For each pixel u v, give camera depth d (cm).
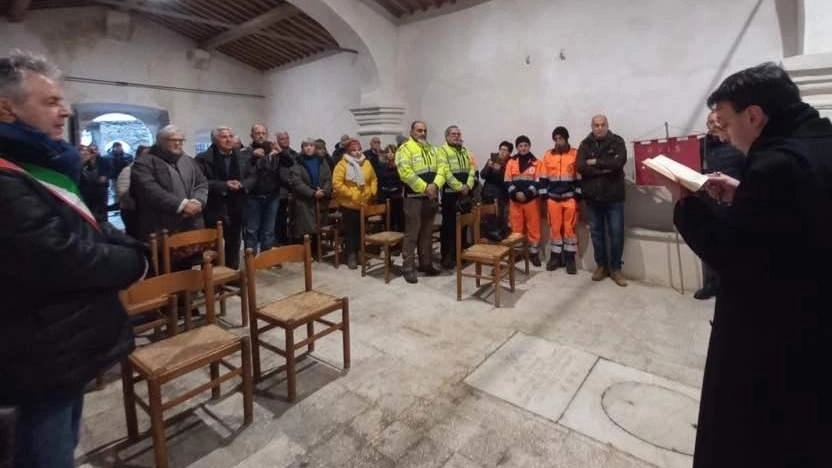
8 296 95
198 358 171
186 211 296
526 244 409
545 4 443
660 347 264
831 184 81
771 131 93
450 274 420
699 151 340
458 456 175
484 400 212
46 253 95
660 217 389
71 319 104
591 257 423
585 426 192
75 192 116
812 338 83
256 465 170
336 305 229
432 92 545
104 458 174
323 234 505
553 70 443
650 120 390
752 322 90
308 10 506
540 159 455
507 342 272
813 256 82
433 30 534
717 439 96
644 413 200
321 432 190
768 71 94
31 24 622
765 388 88
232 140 381
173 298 208
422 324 301
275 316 213
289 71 802
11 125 101
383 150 533
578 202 418
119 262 113
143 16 712
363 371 240
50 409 103
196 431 190
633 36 392
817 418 83
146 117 757
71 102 658
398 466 170
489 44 488
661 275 378
